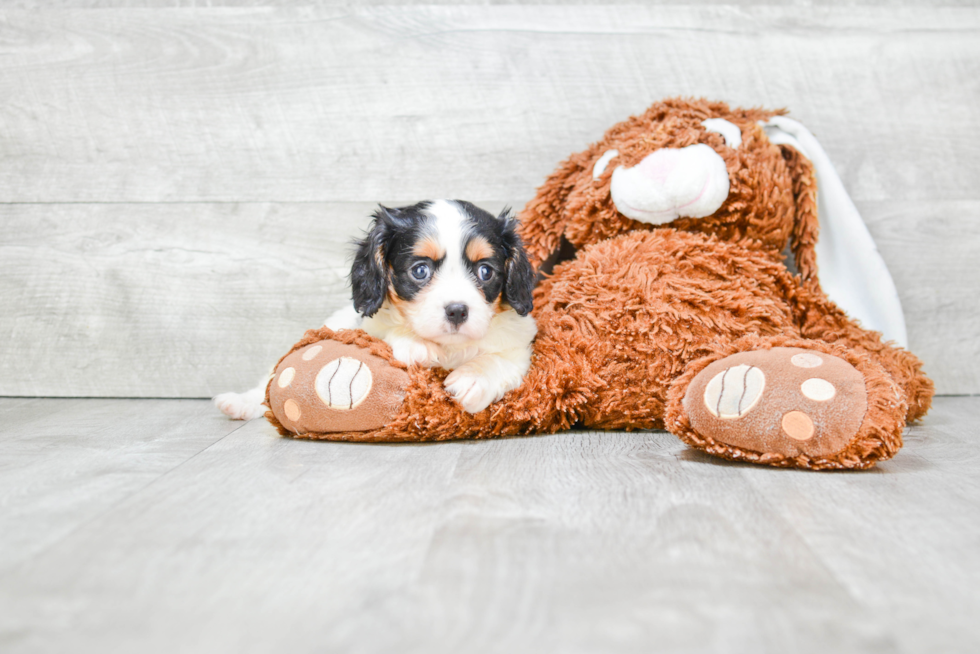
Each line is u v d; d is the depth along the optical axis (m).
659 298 1.56
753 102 2.03
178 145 2.05
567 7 2.02
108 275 2.07
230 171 2.06
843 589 0.76
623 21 2.02
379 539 0.90
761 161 1.71
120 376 2.09
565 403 1.53
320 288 2.07
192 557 0.85
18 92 2.04
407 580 0.78
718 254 1.64
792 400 1.21
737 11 2.02
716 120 1.75
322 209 2.06
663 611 0.71
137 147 2.05
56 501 1.06
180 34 2.03
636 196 1.68
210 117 2.05
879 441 1.18
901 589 0.76
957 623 0.69
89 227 2.06
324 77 2.04
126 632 0.67
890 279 1.78
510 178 2.06
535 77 2.04
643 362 1.54
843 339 1.68
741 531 0.93
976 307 2.06
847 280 1.81
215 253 2.07
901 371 1.64
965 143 2.03
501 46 2.03
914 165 2.04
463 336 1.43
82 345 2.09
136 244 2.07
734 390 1.24
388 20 2.03
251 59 2.04
